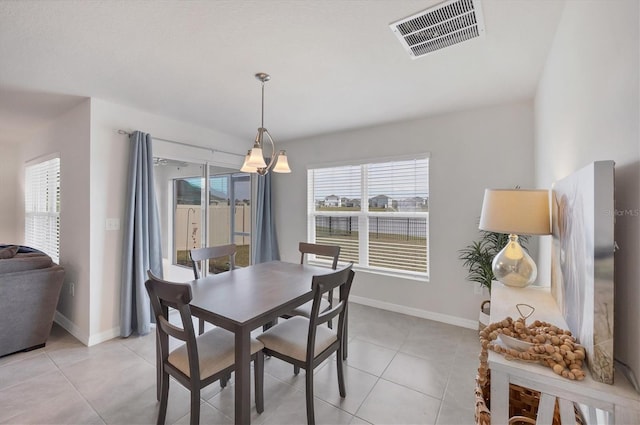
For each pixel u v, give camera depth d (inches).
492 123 115.2
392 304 139.1
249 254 178.4
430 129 128.9
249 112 122.9
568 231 48.4
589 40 48.0
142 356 97.3
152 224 118.6
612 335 33.6
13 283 96.6
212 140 152.3
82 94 103.0
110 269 111.4
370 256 149.5
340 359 76.5
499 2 57.9
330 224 163.9
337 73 87.6
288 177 177.8
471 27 65.8
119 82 93.3
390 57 78.5
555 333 42.1
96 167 107.7
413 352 100.2
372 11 59.9
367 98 107.0
